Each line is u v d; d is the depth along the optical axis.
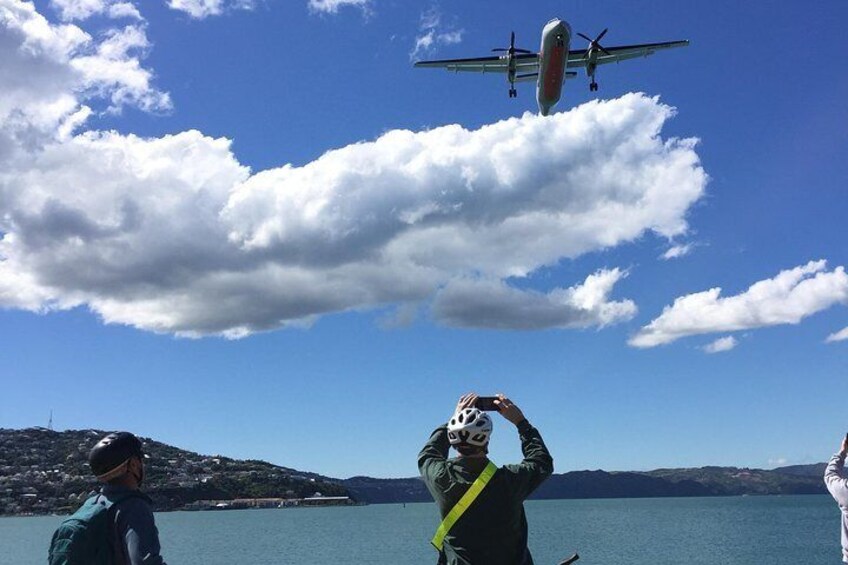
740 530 118.81
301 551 90.94
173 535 133.38
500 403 5.93
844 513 8.76
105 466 5.26
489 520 5.21
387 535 124.81
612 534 112.06
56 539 5.14
